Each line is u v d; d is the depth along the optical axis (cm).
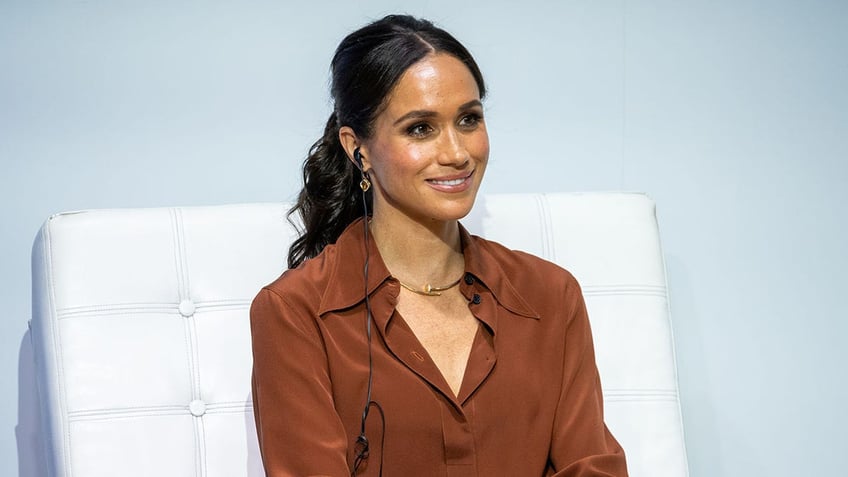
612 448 431
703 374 614
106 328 472
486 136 418
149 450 468
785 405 618
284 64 601
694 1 627
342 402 412
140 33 593
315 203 472
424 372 410
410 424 406
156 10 595
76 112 588
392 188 415
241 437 483
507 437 417
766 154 626
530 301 439
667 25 625
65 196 585
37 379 481
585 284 513
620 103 620
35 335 480
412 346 413
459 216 411
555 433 428
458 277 434
